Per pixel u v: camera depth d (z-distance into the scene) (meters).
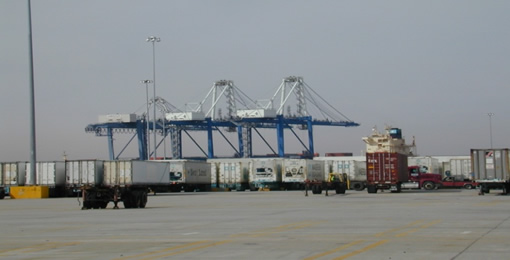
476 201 44.97
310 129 147.38
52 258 17.44
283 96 155.38
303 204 43.97
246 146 147.12
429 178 82.38
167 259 16.69
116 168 56.50
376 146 109.25
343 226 25.48
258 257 16.73
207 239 21.55
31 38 63.81
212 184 92.44
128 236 23.03
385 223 26.55
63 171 70.81
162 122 135.75
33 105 65.31
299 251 17.81
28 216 35.53
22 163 72.38
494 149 57.72
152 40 95.06
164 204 47.97
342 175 71.19
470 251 17.31
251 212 35.78
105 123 137.88
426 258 16.05
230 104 153.38
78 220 31.64
